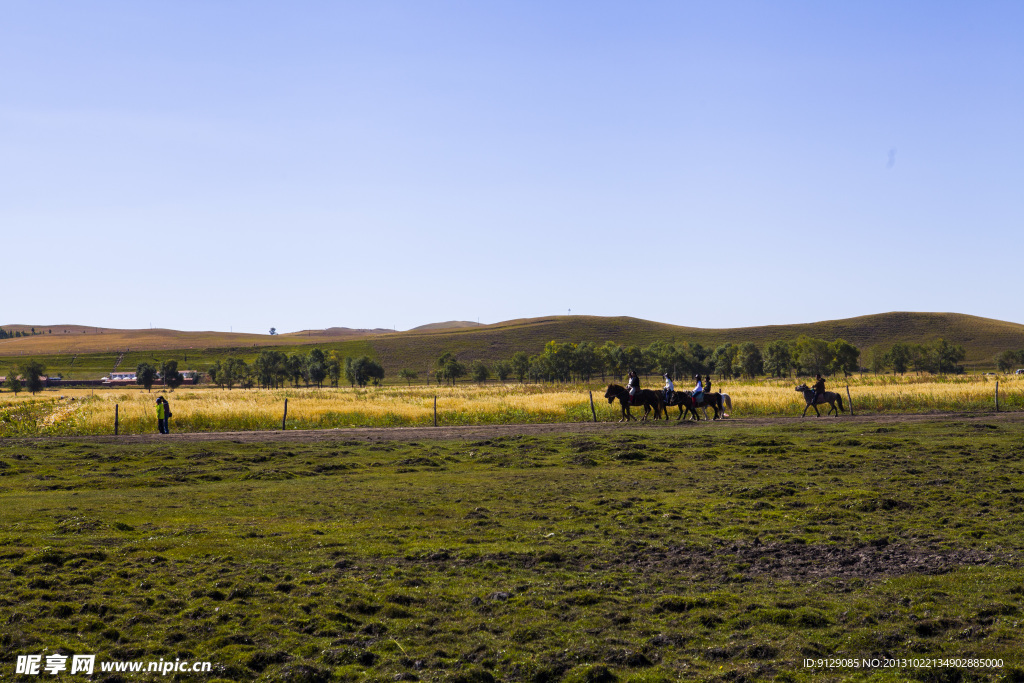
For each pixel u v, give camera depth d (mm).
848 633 9094
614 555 12844
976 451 23672
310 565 12188
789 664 8266
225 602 10391
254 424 38562
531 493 18859
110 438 32812
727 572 11781
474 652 8953
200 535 14172
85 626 9445
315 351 174375
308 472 22688
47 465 24328
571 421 40469
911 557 12164
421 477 21938
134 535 14180
